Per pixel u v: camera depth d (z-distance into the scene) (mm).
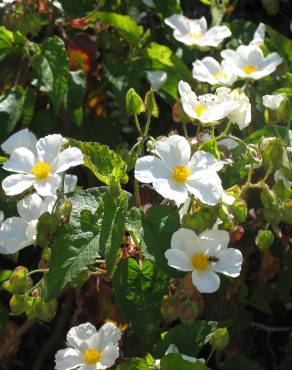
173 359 545
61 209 541
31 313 557
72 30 749
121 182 553
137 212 544
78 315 642
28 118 732
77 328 569
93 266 574
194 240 546
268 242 588
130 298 559
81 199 543
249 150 580
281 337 814
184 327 574
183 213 570
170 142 553
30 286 553
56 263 524
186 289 569
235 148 593
